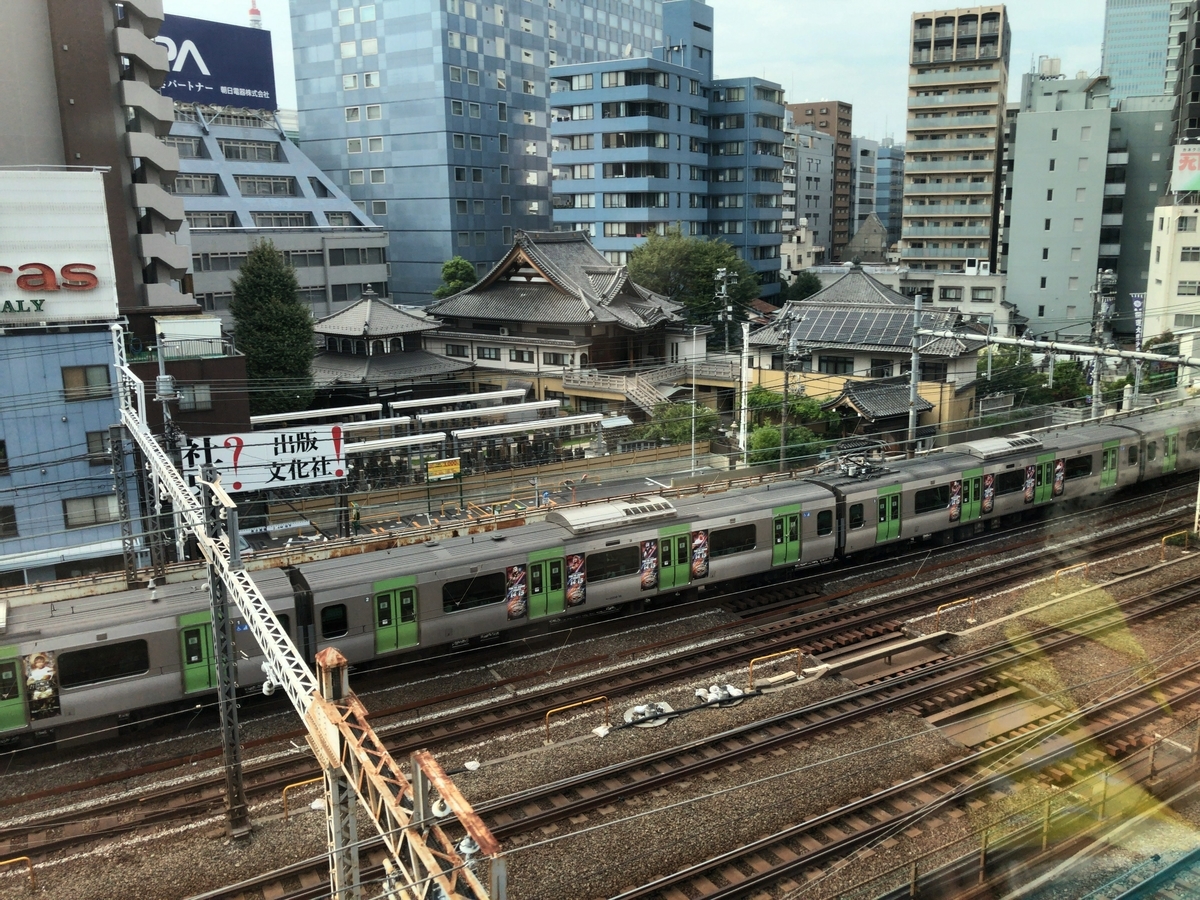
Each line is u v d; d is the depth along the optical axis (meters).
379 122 68.06
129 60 37.22
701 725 17.02
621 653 20.33
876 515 25.02
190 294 45.47
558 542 20.41
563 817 14.19
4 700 15.46
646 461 37.94
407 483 33.84
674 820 14.11
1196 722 16.08
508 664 19.91
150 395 28.38
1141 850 12.44
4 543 24.92
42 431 25.17
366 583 18.33
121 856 13.47
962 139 68.56
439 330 50.75
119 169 36.22
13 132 34.03
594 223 65.19
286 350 38.19
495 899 6.64
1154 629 20.88
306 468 27.88
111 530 26.34
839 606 22.86
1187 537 26.41
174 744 16.67
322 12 68.88
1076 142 59.47
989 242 69.19
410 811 7.81
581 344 45.41
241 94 60.56
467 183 67.81
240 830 13.77
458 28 65.50
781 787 14.98
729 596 23.61
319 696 8.99
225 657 13.34
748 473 32.94
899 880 12.62
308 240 59.09
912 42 68.94
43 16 34.38
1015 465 27.78
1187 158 47.31
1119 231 60.16
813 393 41.38
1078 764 15.12
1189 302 47.53
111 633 16.14
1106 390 41.19
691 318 53.62
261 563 20.45
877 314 41.34
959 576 24.55
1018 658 19.27
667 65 62.69
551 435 37.88
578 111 64.50
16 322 25.27
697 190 67.56
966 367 39.09
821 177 99.31
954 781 15.03
